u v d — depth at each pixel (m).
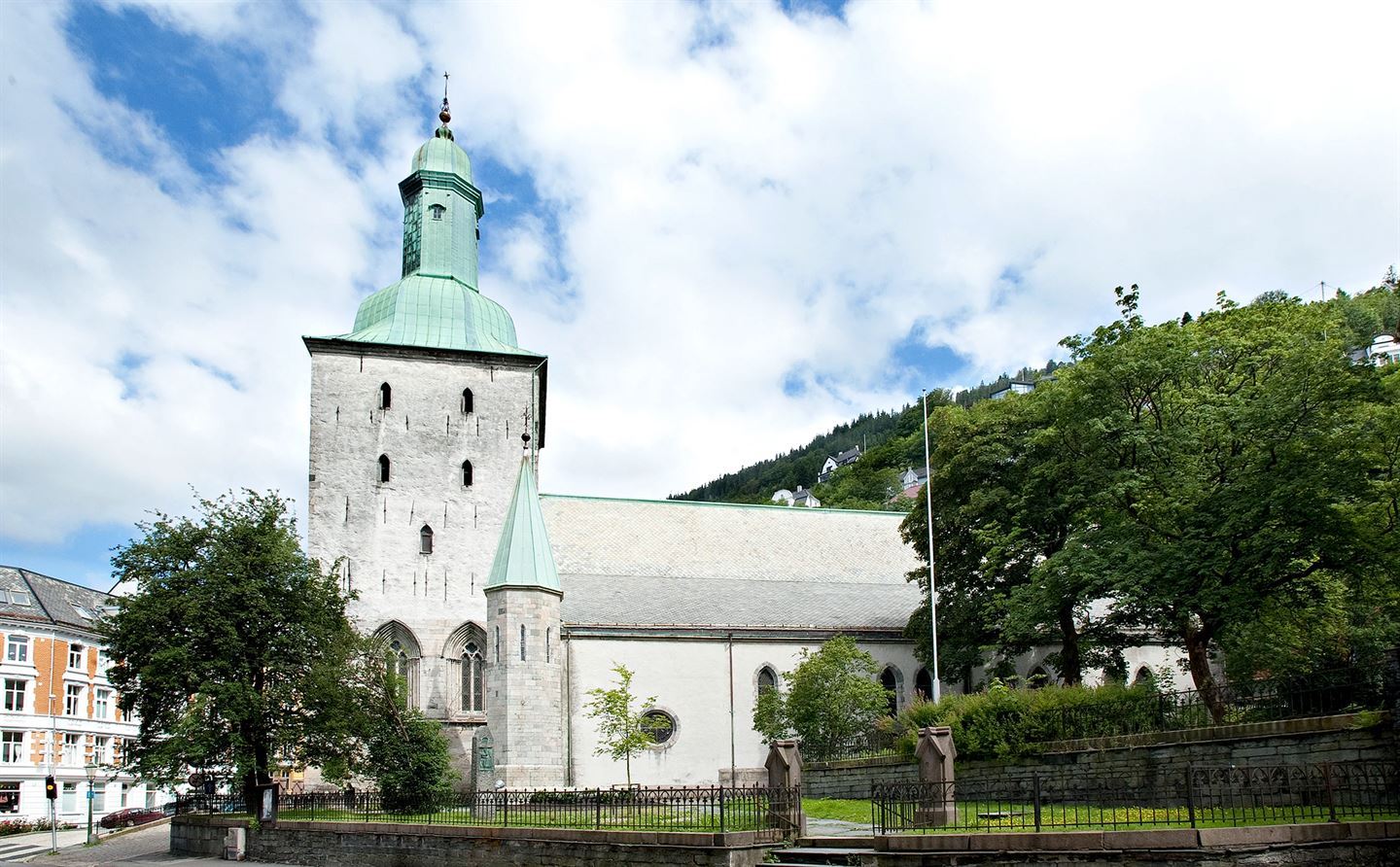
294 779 50.38
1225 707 29.16
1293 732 25.05
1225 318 55.09
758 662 54.03
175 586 43.31
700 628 53.50
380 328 57.34
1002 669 51.06
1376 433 30.95
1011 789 32.78
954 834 21.61
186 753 40.94
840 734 47.69
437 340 57.12
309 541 53.19
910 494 157.38
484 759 46.28
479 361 57.28
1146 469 37.09
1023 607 39.94
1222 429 35.12
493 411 56.91
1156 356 37.59
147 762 41.66
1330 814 20.67
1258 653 37.31
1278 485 30.83
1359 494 31.16
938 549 51.62
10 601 75.81
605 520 61.28
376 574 53.31
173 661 41.75
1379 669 25.22
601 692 48.44
